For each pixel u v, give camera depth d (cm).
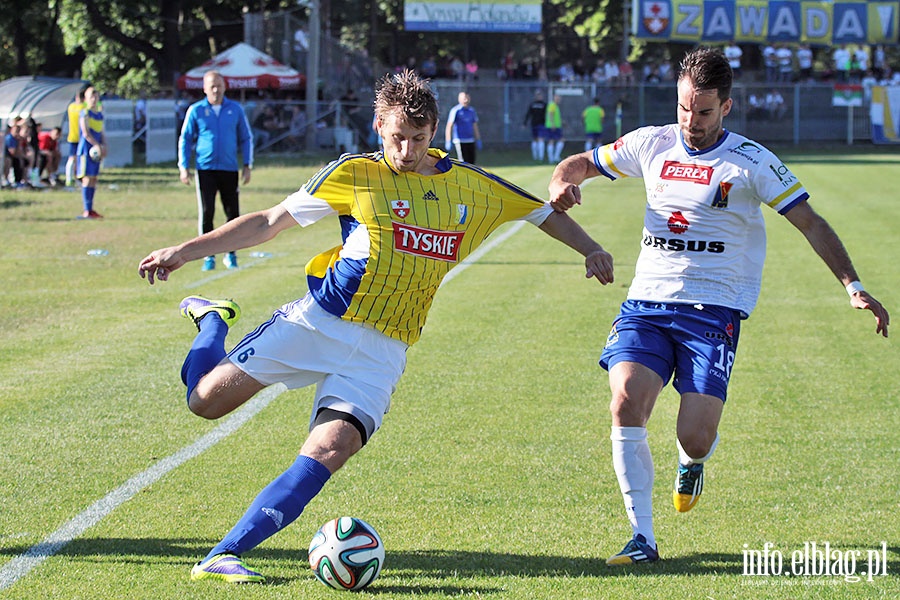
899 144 5678
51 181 3262
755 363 1112
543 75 6234
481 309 1394
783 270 1745
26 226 2203
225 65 5047
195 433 835
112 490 700
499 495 702
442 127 5253
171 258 565
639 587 555
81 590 543
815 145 5662
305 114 4928
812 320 1341
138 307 1370
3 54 7450
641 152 642
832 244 597
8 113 3934
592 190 3262
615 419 604
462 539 625
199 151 1606
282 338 571
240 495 694
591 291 1531
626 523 654
